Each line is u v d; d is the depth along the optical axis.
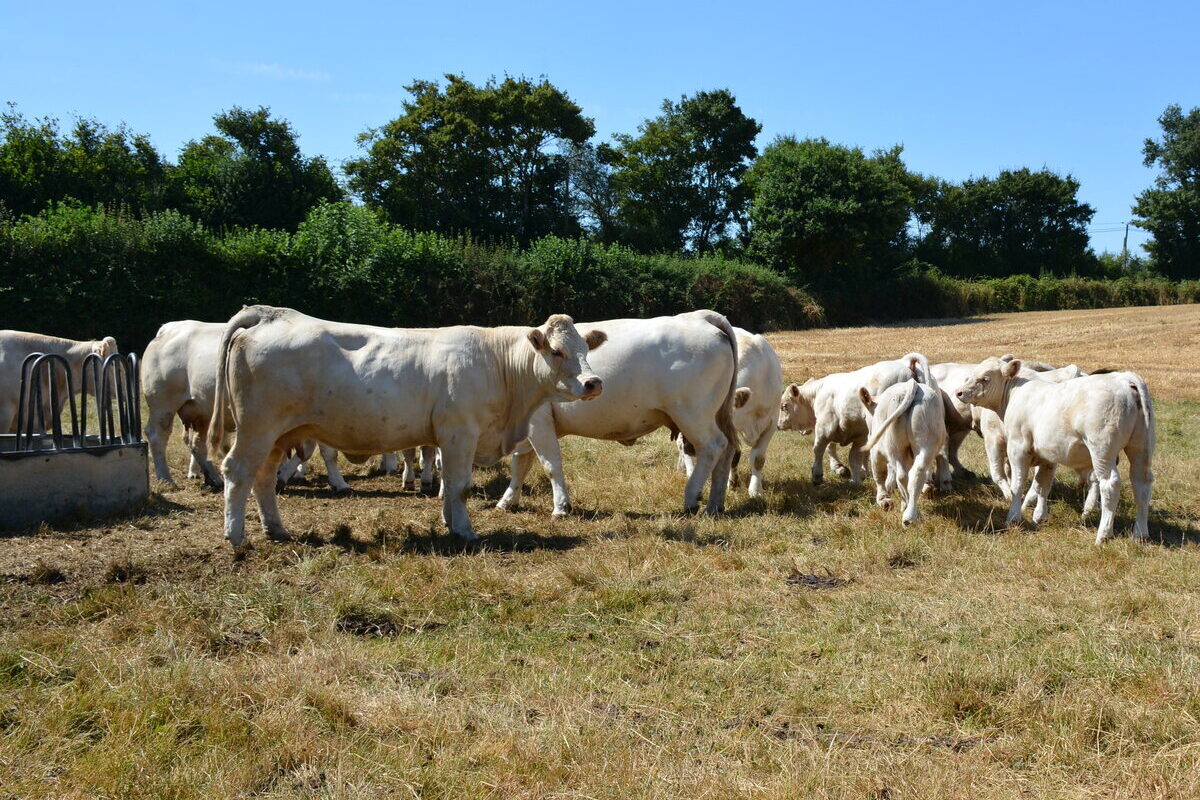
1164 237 76.19
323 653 5.31
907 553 7.68
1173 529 8.64
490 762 4.20
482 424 8.21
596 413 9.30
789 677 5.21
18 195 40.72
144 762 4.04
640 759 4.24
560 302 39.34
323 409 7.75
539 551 7.66
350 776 4.07
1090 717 4.55
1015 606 6.38
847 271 52.12
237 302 31.38
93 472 8.34
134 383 9.36
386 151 52.09
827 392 11.17
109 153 44.19
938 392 9.04
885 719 4.73
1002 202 81.88
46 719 4.41
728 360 9.45
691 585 6.83
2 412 10.47
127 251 28.83
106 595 6.15
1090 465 8.47
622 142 63.94
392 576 6.80
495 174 55.34
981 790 4.04
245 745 4.27
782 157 51.75
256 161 46.34
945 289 54.53
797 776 4.06
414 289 34.91
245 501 7.74
